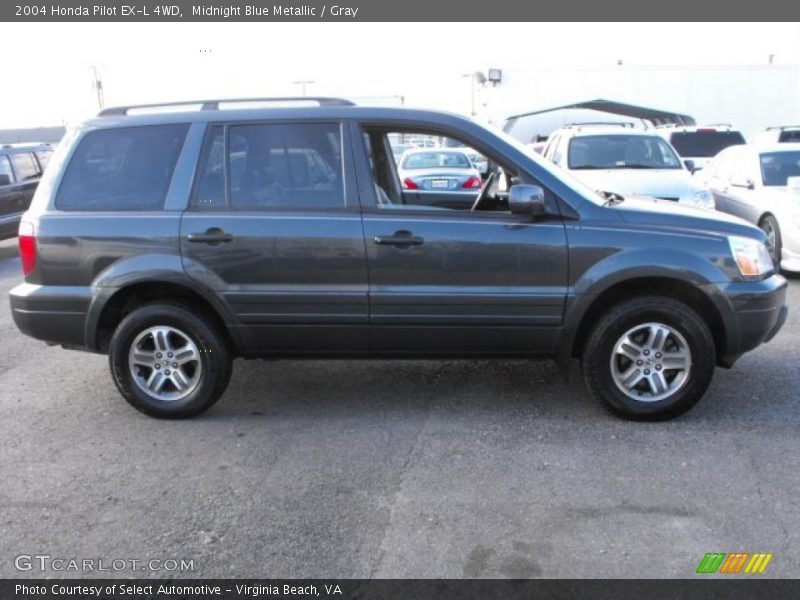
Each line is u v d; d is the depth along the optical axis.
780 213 8.30
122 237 4.27
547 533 3.16
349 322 4.26
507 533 3.17
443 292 4.18
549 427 4.25
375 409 4.60
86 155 4.41
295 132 4.29
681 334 4.12
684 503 3.37
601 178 8.77
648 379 4.21
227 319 4.31
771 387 4.77
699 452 3.88
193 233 4.23
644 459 3.81
